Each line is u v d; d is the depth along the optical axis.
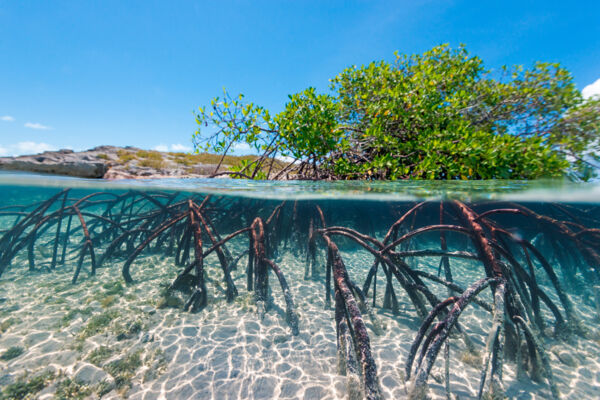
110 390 3.03
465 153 6.17
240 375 3.34
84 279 6.15
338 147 7.66
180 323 4.39
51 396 2.89
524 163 6.52
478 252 3.79
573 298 5.45
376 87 8.54
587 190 5.13
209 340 4.00
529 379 3.34
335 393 3.09
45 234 11.23
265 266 5.27
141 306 4.84
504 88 7.95
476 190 5.12
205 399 2.98
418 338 3.13
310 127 7.02
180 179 9.12
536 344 3.18
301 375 3.38
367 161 8.09
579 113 6.62
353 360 2.86
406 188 5.59
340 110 8.75
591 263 5.55
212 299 5.36
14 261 7.45
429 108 7.01
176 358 3.57
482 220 4.75
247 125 7.20
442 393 3.16
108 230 8.68
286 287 4.67
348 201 7.76
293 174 10.29
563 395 3.11
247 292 5.81
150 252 8.64
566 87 7.11
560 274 6.33
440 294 6.49
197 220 6.03
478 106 7.80
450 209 5.98
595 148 6.27
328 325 4.58
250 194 6.90
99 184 6.78
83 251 6.29
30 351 3.50
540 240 7.02
